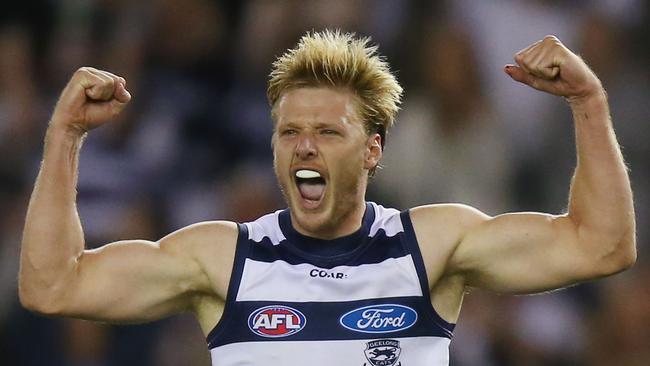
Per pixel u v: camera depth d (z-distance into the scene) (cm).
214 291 1180
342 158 1173
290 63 1188
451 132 2670
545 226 1181
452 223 1197
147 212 2609
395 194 2620
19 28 2898
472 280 1205
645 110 2798
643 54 2895
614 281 2575
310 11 2800
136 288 1175
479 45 2808
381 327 1161
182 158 2712
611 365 2520
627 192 1163
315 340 1156
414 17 2805
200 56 2844
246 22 2866
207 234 1195
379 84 1199
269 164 2730
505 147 2708
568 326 2525
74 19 2950
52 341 2381
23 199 2614
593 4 2919
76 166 1175
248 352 1162
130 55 2836
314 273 1176
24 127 2728
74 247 1166
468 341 2417
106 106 1166
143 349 2381
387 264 1179
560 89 1160
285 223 1205
